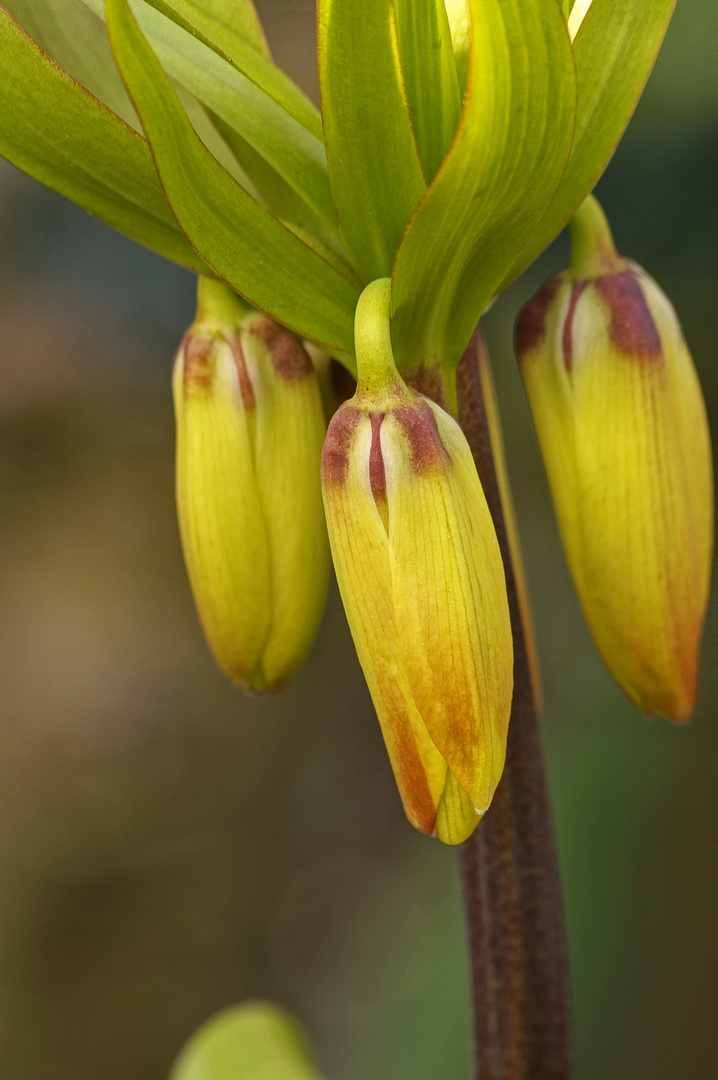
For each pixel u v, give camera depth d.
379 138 0.34
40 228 0.98
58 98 0.35
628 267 0.36
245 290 0.35
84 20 0.36
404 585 0.34
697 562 0.36
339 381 0.37
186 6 0.35
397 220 0.34
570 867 0.64
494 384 0.77
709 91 0.57
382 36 0.33
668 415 0.36
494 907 0.37
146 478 1.17
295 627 0.37
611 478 0.36
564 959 0.37
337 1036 0.96
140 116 0.34
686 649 0.36
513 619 0.36
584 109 0.35
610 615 0.36
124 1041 1.00
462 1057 0.60
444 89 0.35
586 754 0.67
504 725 0.34
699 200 0.61
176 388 0.37
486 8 0.33
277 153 0.35
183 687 1.14
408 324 0.35
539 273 0.67
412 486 0.34
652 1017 0.64
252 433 0.37
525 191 0.34
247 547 0.37
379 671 0.34
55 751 1.10
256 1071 0.42
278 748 1.11
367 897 1.02
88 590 1.16
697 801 0.65
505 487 0.36
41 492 1.16
